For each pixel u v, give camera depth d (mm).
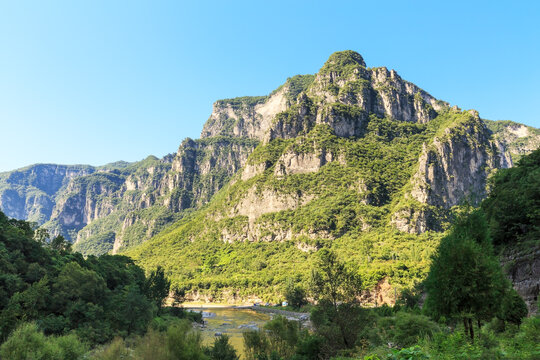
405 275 115188
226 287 174250
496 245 46125
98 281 74500
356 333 36438
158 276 99438
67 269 70750
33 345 32531
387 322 43312
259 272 183875
